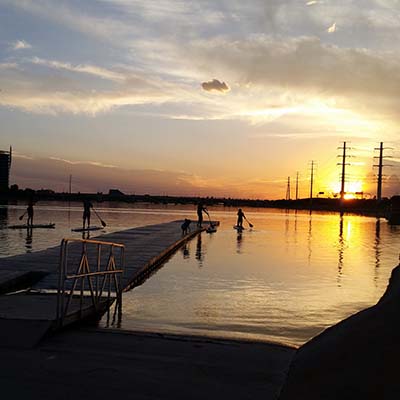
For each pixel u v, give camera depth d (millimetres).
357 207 136750
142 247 19312
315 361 5215
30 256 15117
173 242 21578
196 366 5523
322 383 4629
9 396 4441
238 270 15500
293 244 25703
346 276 14578
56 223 39000
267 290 12039
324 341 5695
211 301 10625
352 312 9797
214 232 33750
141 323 8586
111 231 31547
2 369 5141
